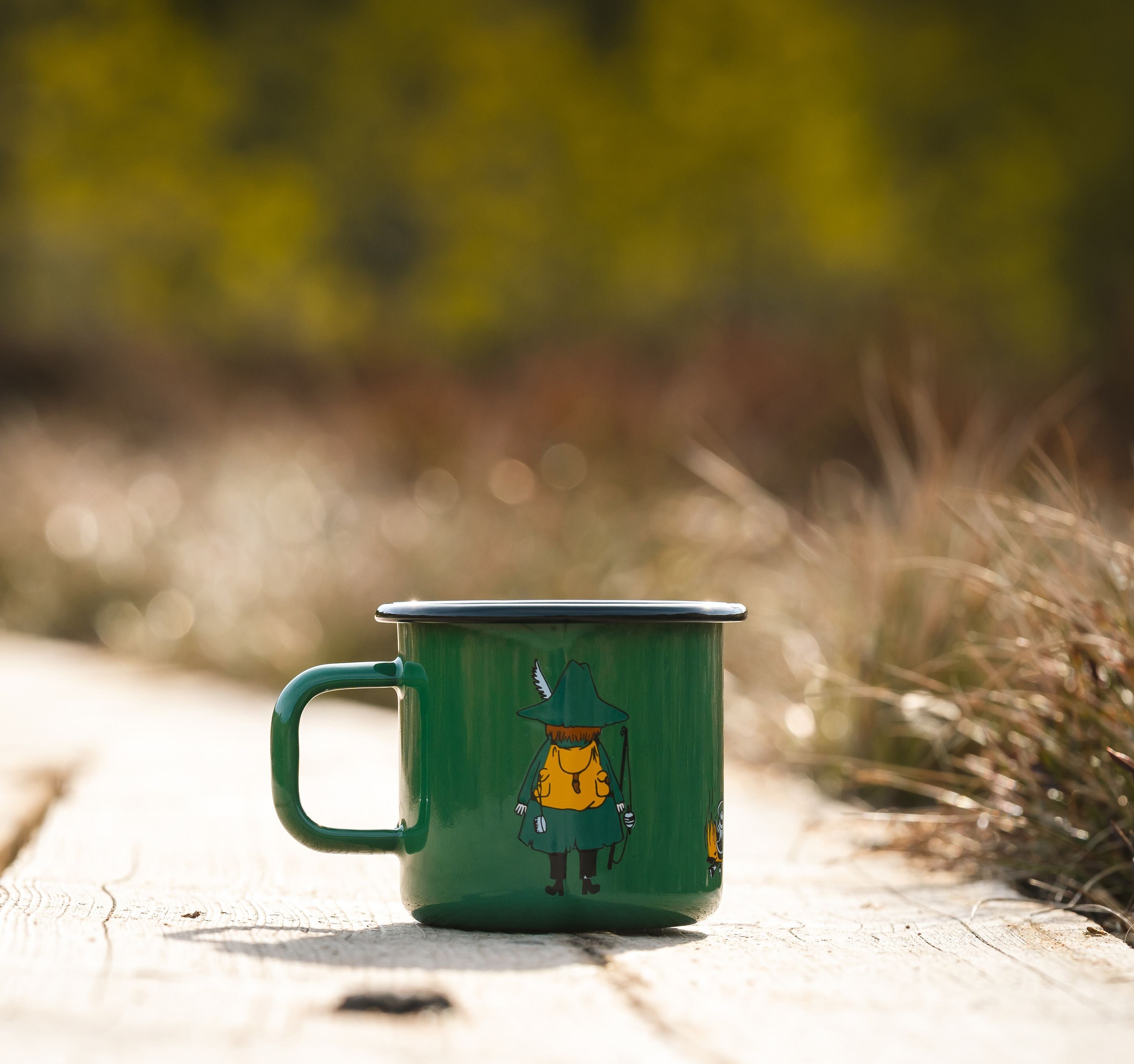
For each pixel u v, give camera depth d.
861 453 7.58
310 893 1.72
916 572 3.06
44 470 8.52
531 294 18.77
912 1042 1.10
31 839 2.14
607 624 1.46
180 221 18.69
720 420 7.98
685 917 1.48
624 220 18.72
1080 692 2.02
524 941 1.43
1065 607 2.12
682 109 18.70
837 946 1.45
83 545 7.34
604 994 1.22
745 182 18.36
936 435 3.37
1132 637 2.01
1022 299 16.91
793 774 3.28
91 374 12.25
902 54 18.12
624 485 6.51
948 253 17.41
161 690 4.64
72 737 3.34
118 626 6.52
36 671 5.14
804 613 3.68
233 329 17.50
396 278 19.23
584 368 9.01
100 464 8.90
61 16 18.77
